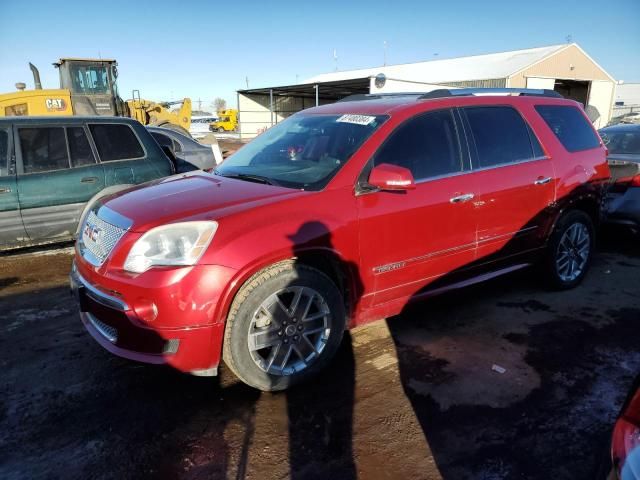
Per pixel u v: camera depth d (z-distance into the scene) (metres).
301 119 4.30
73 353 3.67
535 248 4.45
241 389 3.19
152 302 2.72
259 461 2.55
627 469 1.43
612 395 3.08
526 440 2.69
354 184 3.29
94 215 3.40
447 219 3.69
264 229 2.89
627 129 6.85
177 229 2.78
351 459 2.56
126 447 2.66
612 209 5.91
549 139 4.48
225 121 51.38
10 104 13.05
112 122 6.30
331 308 3.18
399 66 37.47
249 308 2.87
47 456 2.59
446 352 3.62
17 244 5.72
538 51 29.91
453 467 2.50
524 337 3.84
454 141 3.86
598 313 4.27
